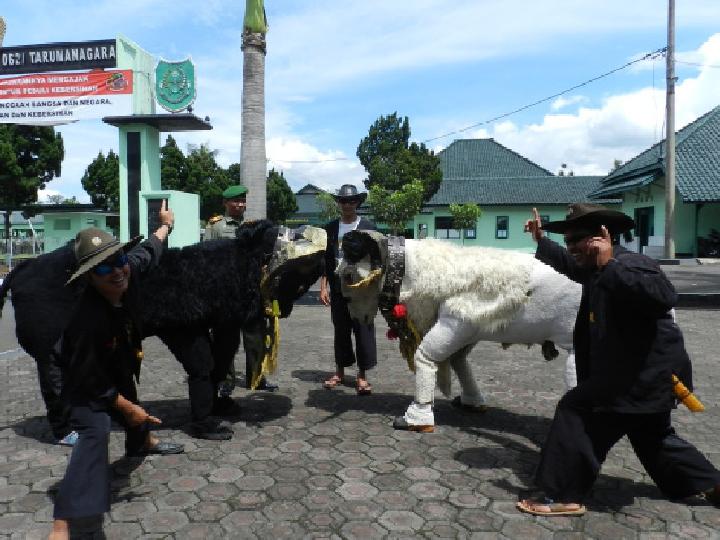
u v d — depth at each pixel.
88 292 2.69
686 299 11.24
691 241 22.67
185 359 3.96
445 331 4.00
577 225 2.88
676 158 23.08
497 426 4.30
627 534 2.70
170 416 4.58
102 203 37.12
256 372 4.24
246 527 2.77
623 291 2.56
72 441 3.92
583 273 3.11
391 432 4.16
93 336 2.62
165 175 35.00
